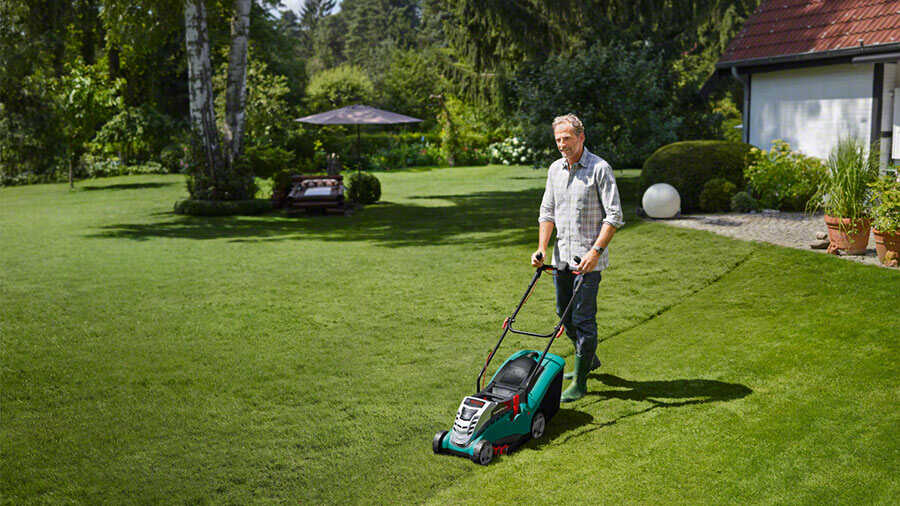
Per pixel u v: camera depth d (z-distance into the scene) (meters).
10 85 23.61
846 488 3.58
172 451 4.51
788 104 13.73
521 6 29.48
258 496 3.95
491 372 5.83
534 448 4.40
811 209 12.48
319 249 12.33
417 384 5.61
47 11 28.08
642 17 29.30
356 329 7.23
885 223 7.46
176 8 18.59
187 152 19.23
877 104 11.91
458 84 37.12
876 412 4.36
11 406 5.29
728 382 5.12
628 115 18.92
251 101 31.02
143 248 12.65
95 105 25.81
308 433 4.73
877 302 6.45
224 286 9.34
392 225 15.34
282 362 6.23
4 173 28.53
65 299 8.63
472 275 9.65
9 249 12.57
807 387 4.84
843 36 12.40
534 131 19.03
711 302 7.33
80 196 23.47
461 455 4.30
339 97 51.69
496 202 19.34
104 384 5.73
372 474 4.14
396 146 39.31
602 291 8.19
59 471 4.27
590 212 5.01
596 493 3.76
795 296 7.06
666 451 4.15
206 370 6.05
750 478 3.77
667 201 12.50
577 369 5.13
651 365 5.68
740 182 13.50
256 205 18.42
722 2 33.78
